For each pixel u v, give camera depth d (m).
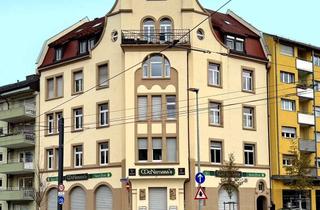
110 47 45.44
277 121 49.25
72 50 49.00
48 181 49.12
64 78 49.09
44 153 50.09
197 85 43.94
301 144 51.25
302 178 46.81
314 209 51.69
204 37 44.94
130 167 42.00
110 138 44.56
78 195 46.53
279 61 50.56
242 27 51.78
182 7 44.41
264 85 49.31
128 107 42.88
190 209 41.72
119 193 43.22
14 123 56.09
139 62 43.34
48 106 50.38
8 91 54.94
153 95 43.09
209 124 44.38
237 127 46.47
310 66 53.91
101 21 50.38
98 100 45.91
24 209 52.59
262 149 48.16
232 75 46.69
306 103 53.91
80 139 46.97
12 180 55.03
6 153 55.69
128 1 44.75
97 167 45.19
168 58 43.50
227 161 44.91
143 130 42.62
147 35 43.94
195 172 42.44
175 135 42.56
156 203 41.97
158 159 42.47
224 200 44.53
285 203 49.00
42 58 51.84
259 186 47.25
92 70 46.66
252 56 48.38
